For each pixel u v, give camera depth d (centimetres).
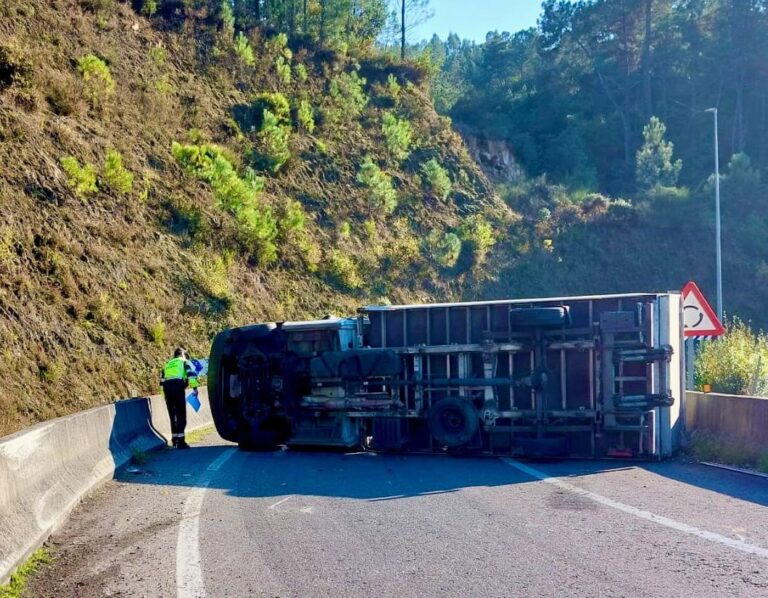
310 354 1384
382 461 1239
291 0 4956
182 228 2745
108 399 1856
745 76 6266
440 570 592
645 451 1156
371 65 4972
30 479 758
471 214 4269
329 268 3278
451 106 6178
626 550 633
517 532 706
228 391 1447
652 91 6519
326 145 4022
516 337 1231
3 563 594
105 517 828
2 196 2084
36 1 3153
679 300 1259
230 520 788
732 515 753
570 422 1206
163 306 2336
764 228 4594
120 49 3466
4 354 1686
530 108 6600
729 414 1148
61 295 2003
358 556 639
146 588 570
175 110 3391
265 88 4066
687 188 4988
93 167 2552
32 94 2550
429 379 1299
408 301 3478
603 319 1185
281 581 576
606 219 4538
